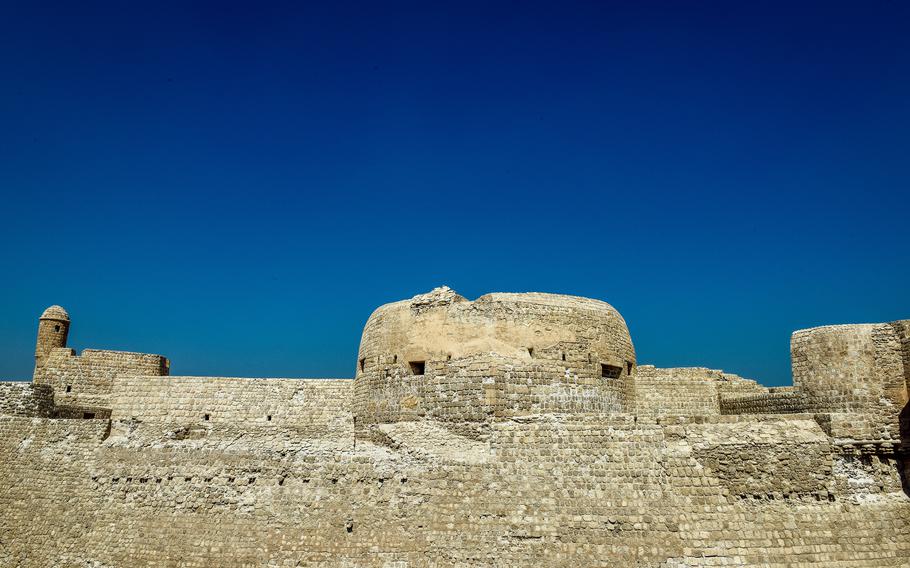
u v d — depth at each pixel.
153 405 36.38
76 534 31.56
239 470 30.73
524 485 26.00
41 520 32.53
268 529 28.89
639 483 25.59
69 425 34.56
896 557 24.67
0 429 35.19
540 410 28.33
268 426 35.22
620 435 26.56
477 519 25.80
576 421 27.06
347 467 28.94
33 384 35.94
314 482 29.25
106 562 30.31
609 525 24.83
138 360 40.38
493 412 27.66
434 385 29.31
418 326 30.70
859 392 26.75
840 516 24.98
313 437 33.28
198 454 31.92
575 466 26.20
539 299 30.39
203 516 30.25
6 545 32.47
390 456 28.56
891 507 25.36
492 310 29.73
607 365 30.81
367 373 32.66
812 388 28.36
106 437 34.50
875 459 26.05
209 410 36.16
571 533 24.88
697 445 26.14
